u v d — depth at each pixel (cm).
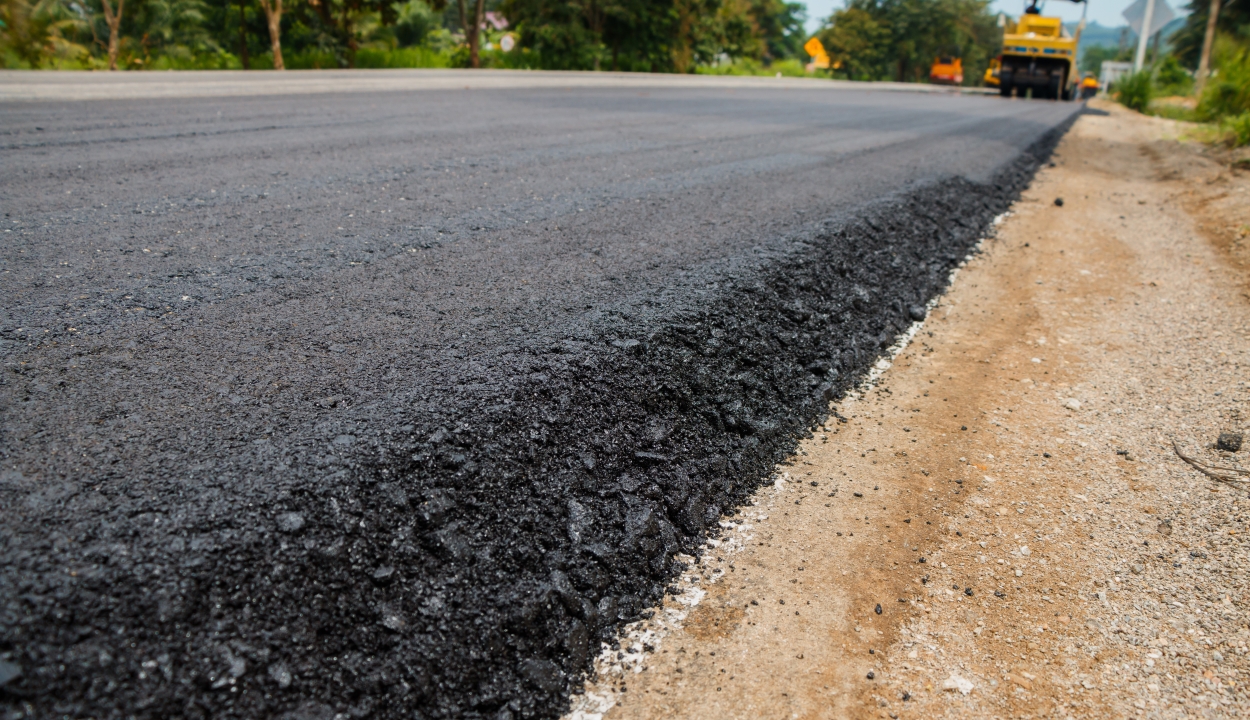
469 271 334
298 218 399
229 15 2591
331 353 248
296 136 674
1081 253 569
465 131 771
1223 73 1466
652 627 205
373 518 180
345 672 157
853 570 233
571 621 193
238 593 155
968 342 408
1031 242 593
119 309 269
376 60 2456
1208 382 352
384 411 214
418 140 688
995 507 266
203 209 405
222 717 140
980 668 198
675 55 2994
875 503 266
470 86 1563
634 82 2038
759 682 190
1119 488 276
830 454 296
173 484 176
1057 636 209
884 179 615
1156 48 4109
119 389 216
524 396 232
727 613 212
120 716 132
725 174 592
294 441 197
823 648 202
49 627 138
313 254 342
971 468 289
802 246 404
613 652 196
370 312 283
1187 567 235
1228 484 275
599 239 395
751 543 242
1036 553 243
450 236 383
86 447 188
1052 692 192
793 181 580
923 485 278
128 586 148
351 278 316
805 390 323
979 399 345
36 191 422
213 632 148
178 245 343
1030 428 319
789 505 263
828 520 256
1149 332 415
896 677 194
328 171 520
